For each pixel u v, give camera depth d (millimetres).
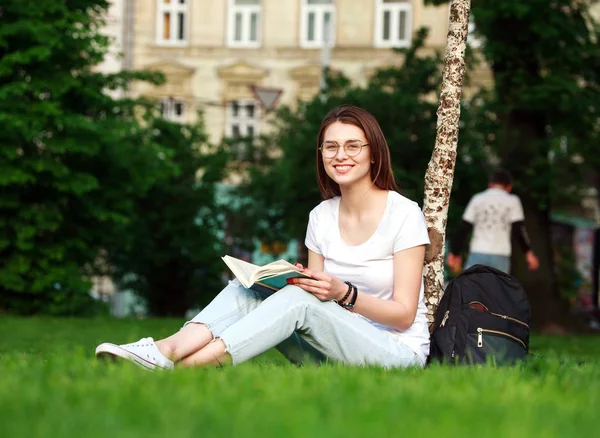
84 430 2719
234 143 28516
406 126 20375
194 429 2764
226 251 27234
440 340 5277
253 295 5102
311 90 35844
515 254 19609
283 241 27516
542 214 19609
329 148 5410
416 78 21672
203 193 26859
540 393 3846
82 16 20375
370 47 35250
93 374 4164
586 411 3322
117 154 21266
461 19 6535
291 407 3227
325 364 4762
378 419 3018
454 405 3381
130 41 36812
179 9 36812
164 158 21891
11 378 3971
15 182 20047
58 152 19844
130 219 22719
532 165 19344
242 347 4805
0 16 20078
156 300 27891
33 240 20938
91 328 14047
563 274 24266
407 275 5285
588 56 18953
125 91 22062
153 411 3086
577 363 5676
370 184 5426
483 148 19719
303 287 4957
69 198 21406
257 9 36406
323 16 35875
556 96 18328
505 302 5301
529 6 17969
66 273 21266
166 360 4770
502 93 19234
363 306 5102
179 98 36781
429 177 6477
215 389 3691
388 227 5340
